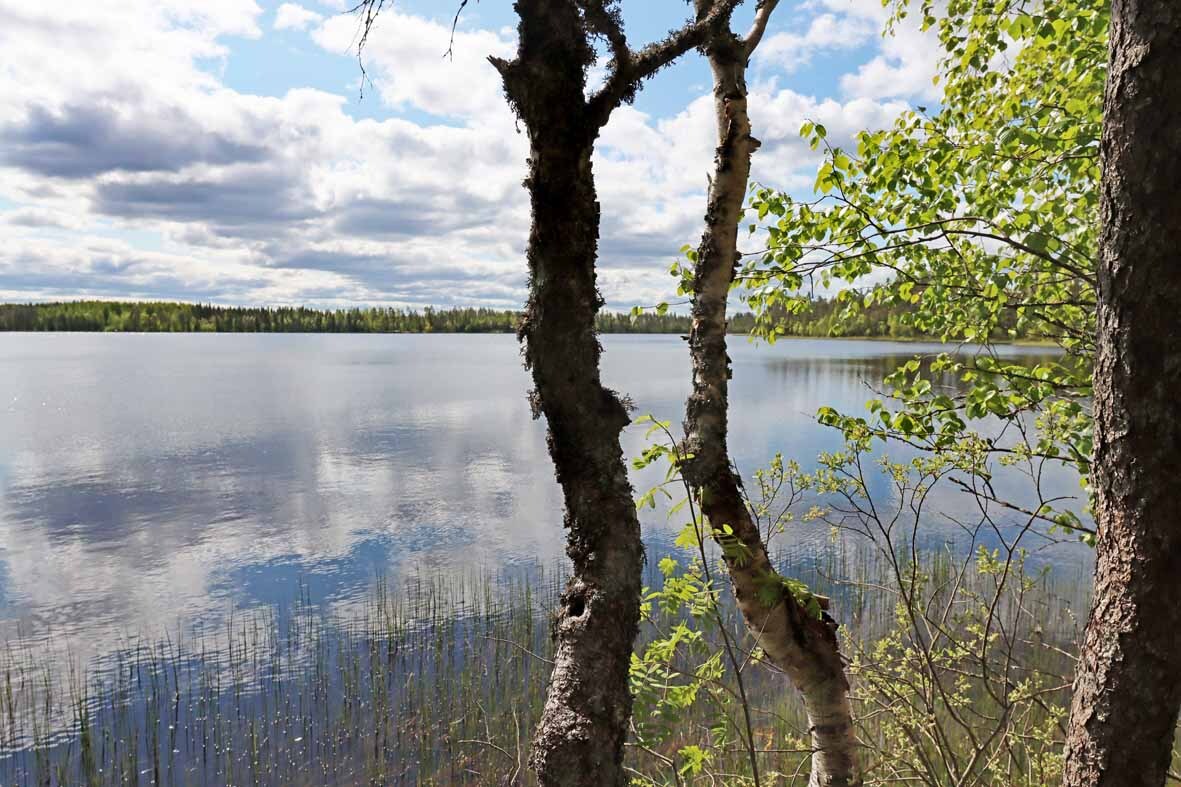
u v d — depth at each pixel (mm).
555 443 2184
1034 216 4277
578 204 2109
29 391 58125
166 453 30922
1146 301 2137
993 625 6719
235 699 10008
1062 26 3877
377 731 8672
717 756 5078
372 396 55906
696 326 3750
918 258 4539
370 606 13547
